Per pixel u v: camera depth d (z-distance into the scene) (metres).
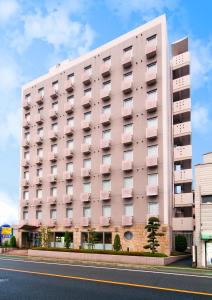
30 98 58.44
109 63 47.03
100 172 44.88
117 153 43.72
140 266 29.61
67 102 51.56
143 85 42.47
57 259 37.66
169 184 38.62
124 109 43.34
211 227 29.58
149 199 39.38
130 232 40.34
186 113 41.25
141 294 14.98
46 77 56.06
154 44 41.94
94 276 21.39
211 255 29.00
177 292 15.52
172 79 43.28
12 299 13.80
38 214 53.03
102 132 45.97
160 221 37.88
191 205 38.12
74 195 47.81
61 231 48.38
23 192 56.22
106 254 35.62
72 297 14.26
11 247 51.88
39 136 54.53
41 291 15.70
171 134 40.97
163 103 40.16
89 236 41.97
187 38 42.97
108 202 43.41
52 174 51.47
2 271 24.02
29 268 26.42
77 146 48.78
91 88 48.53
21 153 58.00
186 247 40.34
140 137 41.69
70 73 52.00
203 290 16.19
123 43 45.62
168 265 30.95
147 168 40.28
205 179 30.98
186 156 39.22
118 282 18.56
